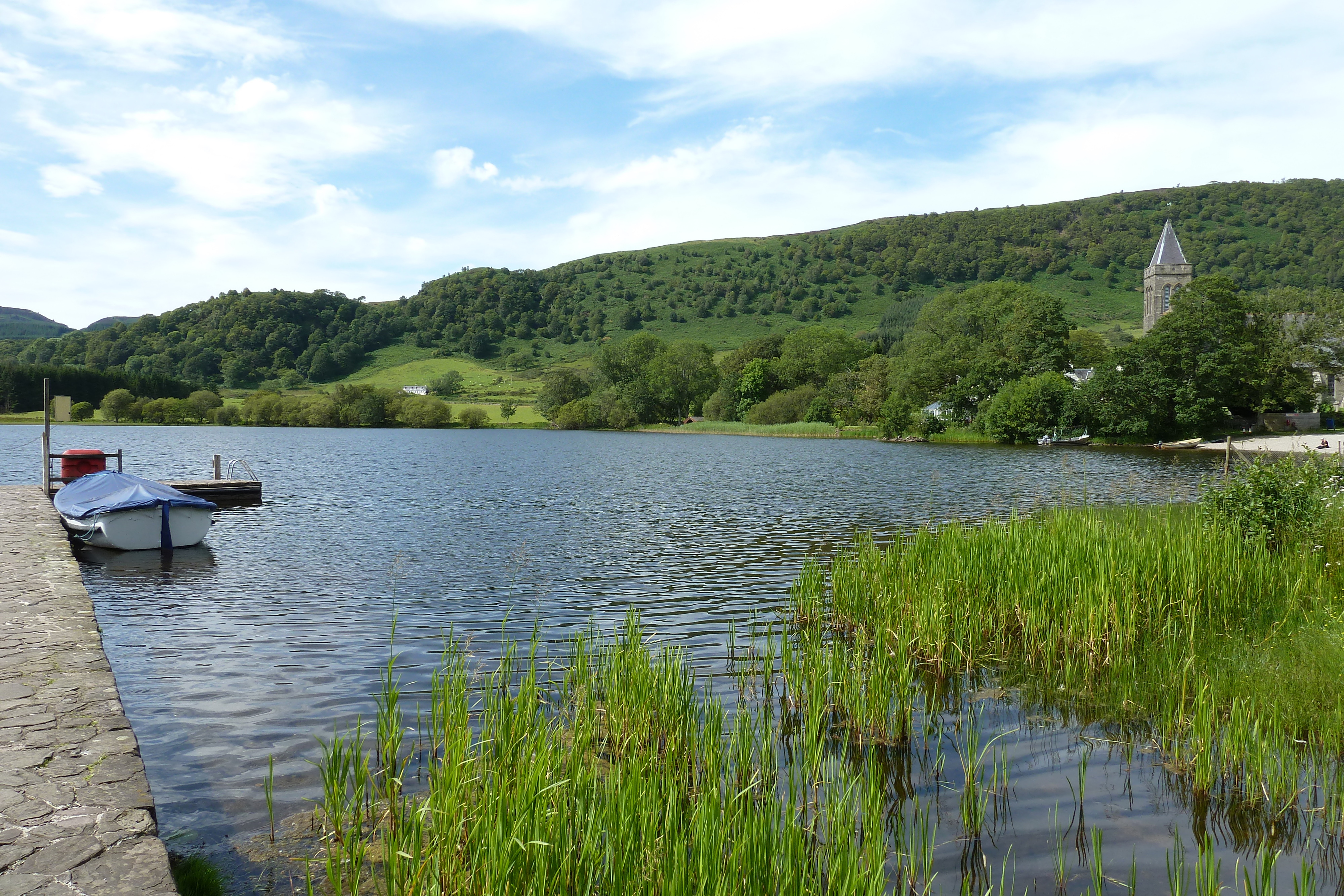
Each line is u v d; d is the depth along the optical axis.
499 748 6.03
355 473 43.56
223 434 100.94
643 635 11.62
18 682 7.42
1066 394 75.00
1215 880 4.81
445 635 11.64
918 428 85.50
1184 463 48.44
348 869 5.22
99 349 176.88
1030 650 10.25
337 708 8.57
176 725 8.06
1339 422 76.94
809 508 27.39
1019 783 6.84
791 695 8.73
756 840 4.62
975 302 101.88
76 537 19.44
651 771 5.97
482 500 30.05
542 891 4.32
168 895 4.16
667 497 30.69
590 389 138.75
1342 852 5.75
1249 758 6.60
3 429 103.38
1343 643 8.45
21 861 4.44
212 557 18.25
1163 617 10.52
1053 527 13.12
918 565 12.30
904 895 5.14
